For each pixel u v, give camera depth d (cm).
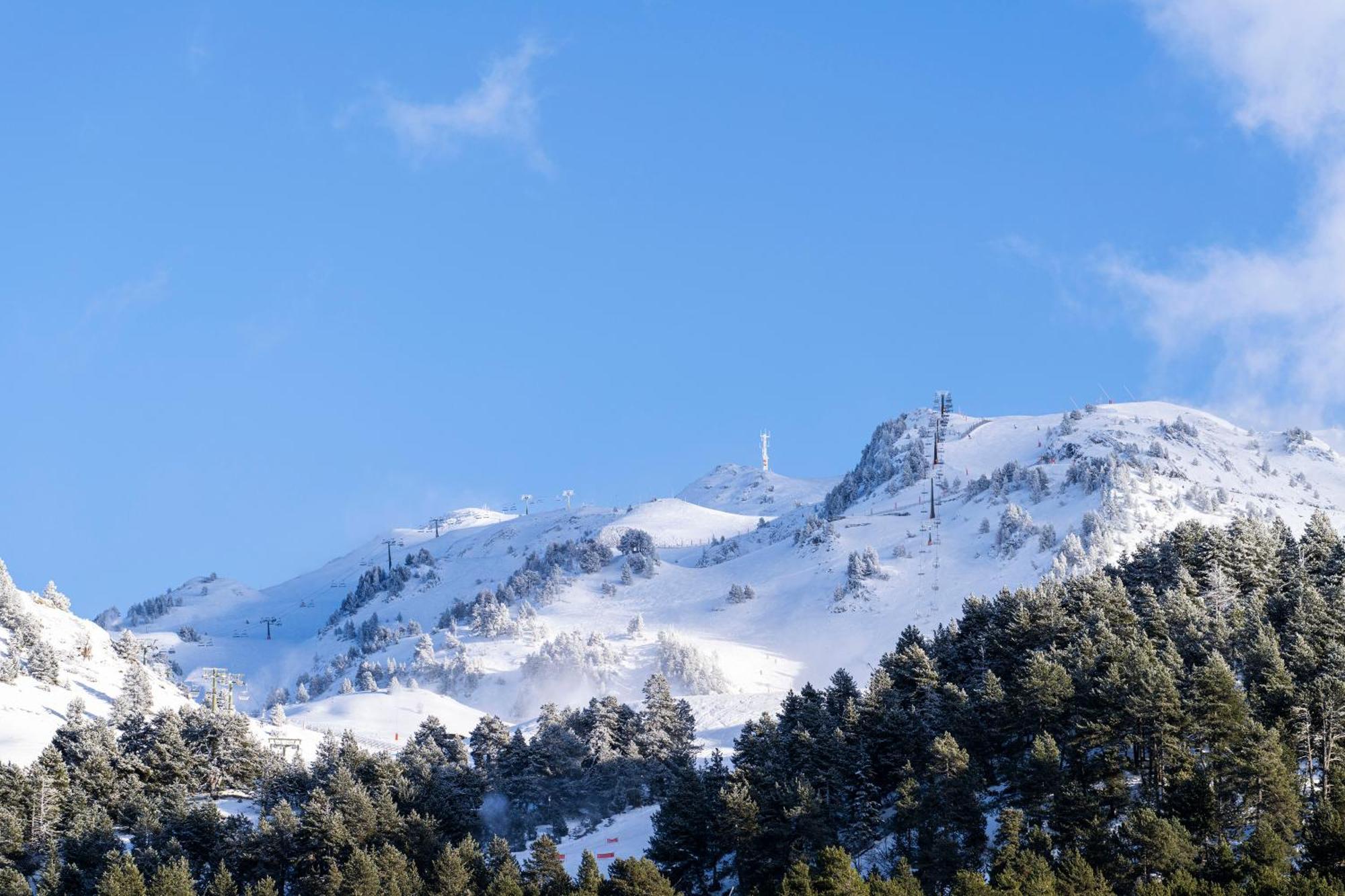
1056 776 15088
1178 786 14212
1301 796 14200
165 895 15812
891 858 15438
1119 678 15900
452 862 16075
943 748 15700
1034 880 12838
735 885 16550
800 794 16000
